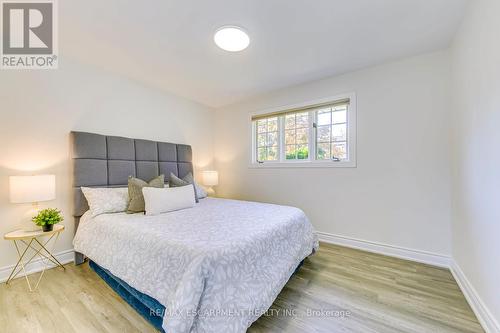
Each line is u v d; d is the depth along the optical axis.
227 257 1.27
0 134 1.96
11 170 2.01
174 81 2.97
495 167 1.28
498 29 1.23
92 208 2.15
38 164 2.16
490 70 1.33
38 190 1.89
